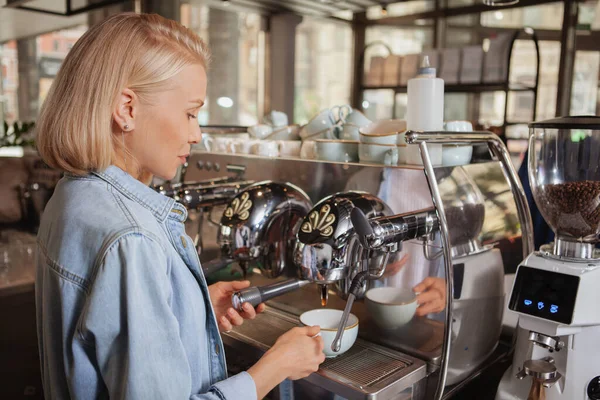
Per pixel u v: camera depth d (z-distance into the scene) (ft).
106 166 2.30
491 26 12.92
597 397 3.06
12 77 13.37
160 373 2.08
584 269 2.85
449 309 3.25
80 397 2.18
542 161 3.08
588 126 2.82
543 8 12.12
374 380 3.10
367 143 4.01
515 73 12.71
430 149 3.63
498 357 4.07
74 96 2.22
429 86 3.66
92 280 2.11
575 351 2.98
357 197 3.43
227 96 12.55
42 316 2.63
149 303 2.10
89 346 2.14
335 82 14.57
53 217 2.35
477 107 13.10
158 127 2.32
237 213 3.86
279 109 11.68
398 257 3.67
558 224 3.08
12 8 9.25
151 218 2.30
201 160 5.51
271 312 4.21
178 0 8.44
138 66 2.22
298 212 4.04
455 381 3.59
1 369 6.21
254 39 12.11
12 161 9.07
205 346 2.52
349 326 3.36
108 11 9.18
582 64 11.42
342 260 3.23
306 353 2.75
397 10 13.66
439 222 3.18
